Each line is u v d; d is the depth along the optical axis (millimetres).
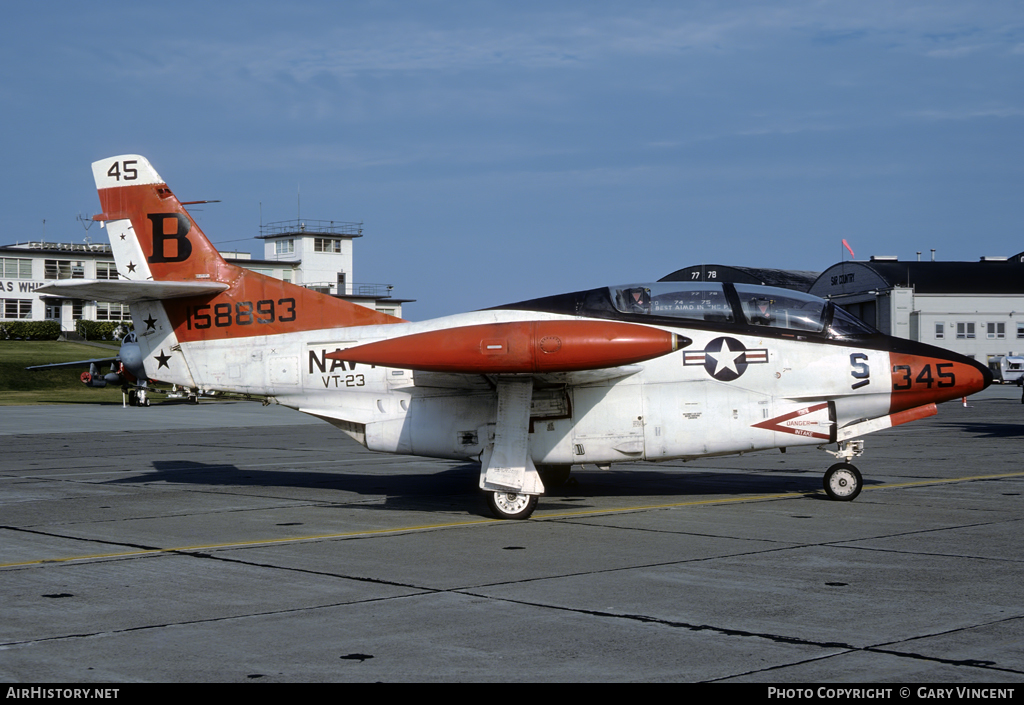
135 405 42688
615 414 10883
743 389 11008
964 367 11227
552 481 13289
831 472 11555
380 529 9766
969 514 10461
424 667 5113
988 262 73438
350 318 11930
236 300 12039
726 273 73438
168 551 8609
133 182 12422
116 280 11211
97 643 5605
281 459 18281
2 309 75688
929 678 4867
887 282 63406
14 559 8266
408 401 11406
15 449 21109
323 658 5285
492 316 11445
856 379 11078
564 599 6602
